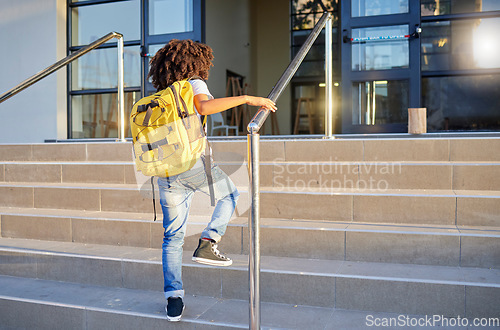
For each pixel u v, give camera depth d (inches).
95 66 225.3
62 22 222.5
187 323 79.5
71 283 101.3
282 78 86.4
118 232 109.5
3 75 224.8
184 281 92.7
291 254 96.6
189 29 214.2
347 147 117.3
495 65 191.3
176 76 77.3
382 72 191.0
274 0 373.1
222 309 84.4
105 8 224.8
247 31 356.8
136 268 96.3
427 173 105.1
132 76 223.0
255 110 364.5
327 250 94.5
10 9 223.5
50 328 89.2
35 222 117.1
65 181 136.9
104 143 144.6
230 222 103.3
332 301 84.6
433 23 197.5
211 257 86.6
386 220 99.7
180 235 81.7
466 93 202.4
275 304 86.9
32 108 222.2
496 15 189.5
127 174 130.6
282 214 106.0
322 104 356.2
